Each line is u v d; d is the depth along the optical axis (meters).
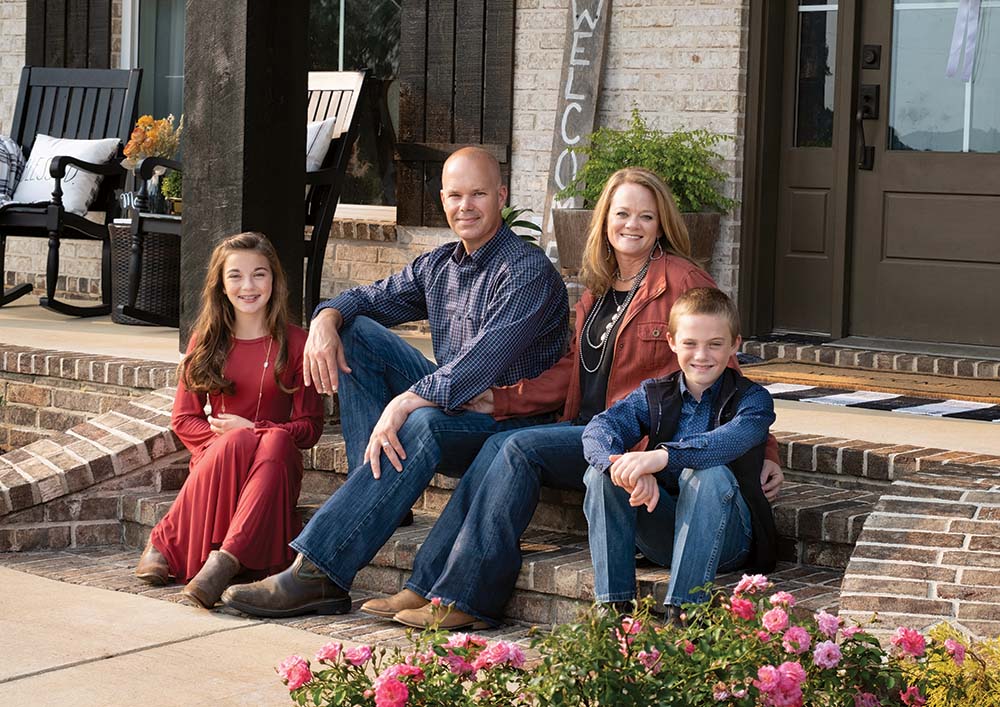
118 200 7.61
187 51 5.14
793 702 2.40
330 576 3.94
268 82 5.06
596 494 3.66
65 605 4.02
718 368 3.74
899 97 6.31
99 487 4.83
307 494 4.79
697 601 3.52
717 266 6.57
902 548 3.47
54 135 7.94
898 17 6.29
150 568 4.26
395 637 3.78
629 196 4.00
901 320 6.35
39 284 8.81
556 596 3.87
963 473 4.05
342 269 7.67
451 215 4.17
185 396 4.48
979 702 2.58
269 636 3.75
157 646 3.63
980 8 6.09
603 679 2.42
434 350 4.32
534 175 7.06
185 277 5.27
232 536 4.11
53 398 5.89
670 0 6.61
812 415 5.00
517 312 4.07
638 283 4.02
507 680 2.60
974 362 5.86
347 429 4.27
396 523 3.99
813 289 6.55
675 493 3.86
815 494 4.20
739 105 6.48
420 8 7.32
